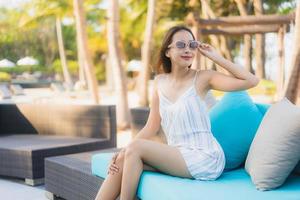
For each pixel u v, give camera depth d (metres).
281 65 9.68
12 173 4.03
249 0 14.55
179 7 15.84
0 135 5.05
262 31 9.10
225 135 2.62
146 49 9.52
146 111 3.81
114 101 14.72
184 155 2.30
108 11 8.26
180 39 2.46
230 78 2.37
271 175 2.04
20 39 30.89
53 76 31.91
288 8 15.77
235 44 22.08
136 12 16.75
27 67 31.42
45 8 17.14
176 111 2.39
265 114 2.48
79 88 20.66
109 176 2.37
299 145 2.04
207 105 2.88
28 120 5.16
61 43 26.61
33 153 3.88
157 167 2.32
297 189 2.07
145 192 2.27
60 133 4.93
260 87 13.41
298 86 5.38
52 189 3.39
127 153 2.29
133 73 25.38
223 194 1.99
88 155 3.52
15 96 16.81
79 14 8.60
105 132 4.57
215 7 15.59
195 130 2.38
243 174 2.43
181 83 2.48
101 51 28.62
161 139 2.75
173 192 2.06
